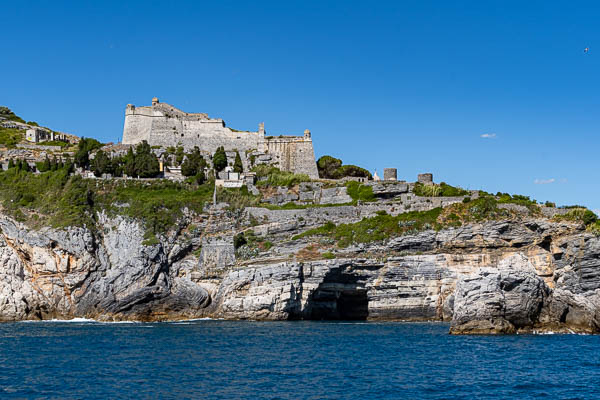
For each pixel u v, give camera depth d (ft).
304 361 219.00
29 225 378.32
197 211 422.41
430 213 391.86
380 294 366.84
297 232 408.05
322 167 531.09
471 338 272.51
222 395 170.81
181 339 272.10
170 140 545.85
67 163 472.03
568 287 330.54
